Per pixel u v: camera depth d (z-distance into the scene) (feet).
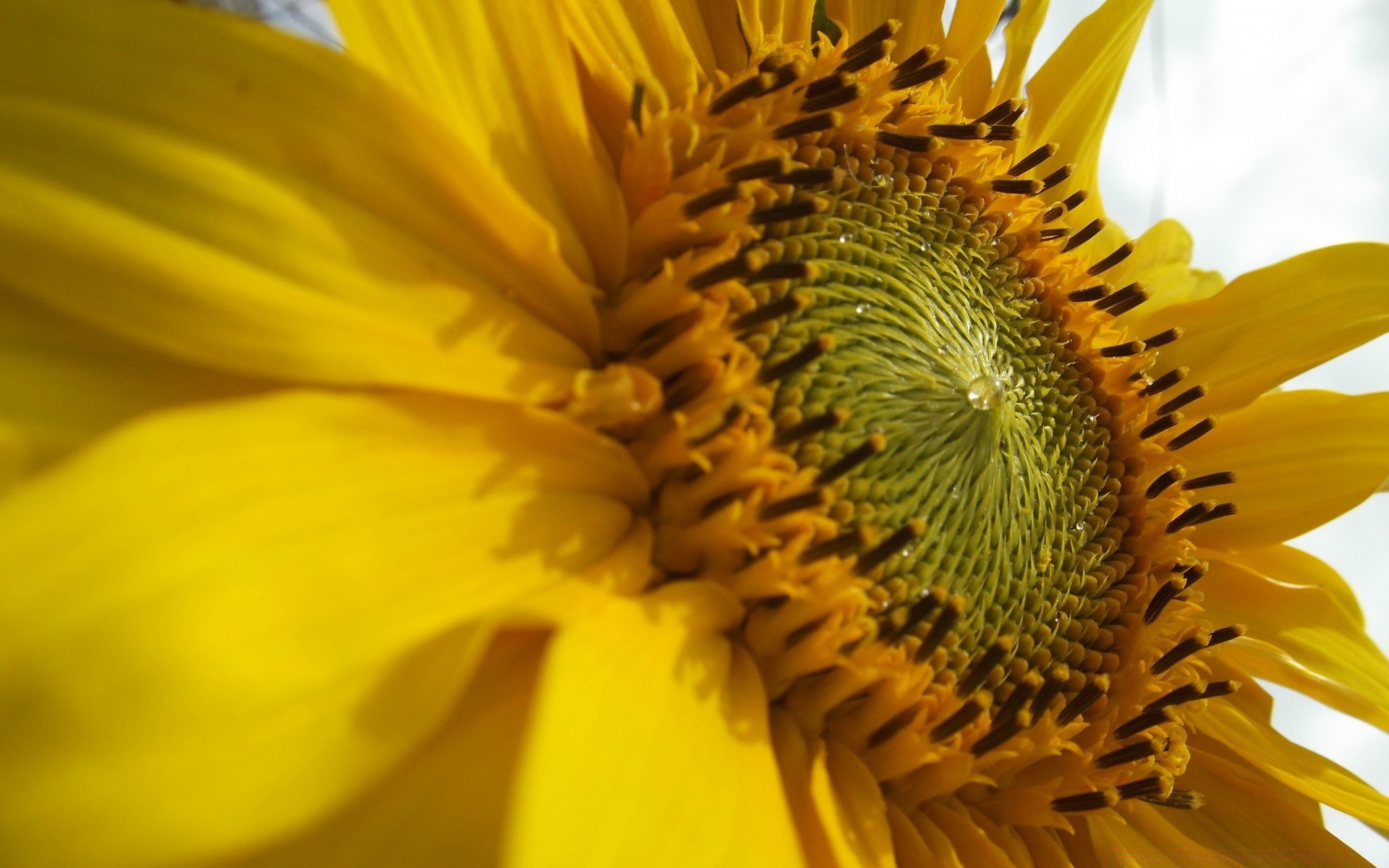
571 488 0.38
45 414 0.33
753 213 0.44
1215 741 0.52
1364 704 0.52
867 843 0.40
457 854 0.33
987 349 0.50
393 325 0.35
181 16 0.33
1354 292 0.56
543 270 0.39
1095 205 0.59
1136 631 0.49
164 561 0.31
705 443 0.41
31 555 0.29
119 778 0.28
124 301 0.32
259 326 0.33
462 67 0.39
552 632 0.36
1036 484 0.49
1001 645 0.45
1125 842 0.47
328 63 0.34
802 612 0.41
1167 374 0.54
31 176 0.31
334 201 0.35
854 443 0.44
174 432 0.32
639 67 0.45
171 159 0.32
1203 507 0.52
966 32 0.53
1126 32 0.57
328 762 0.31
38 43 0.32
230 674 0.30
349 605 0.32
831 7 0.53
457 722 0.35
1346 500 0.53
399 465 0.35
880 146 0.50
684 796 0.34
